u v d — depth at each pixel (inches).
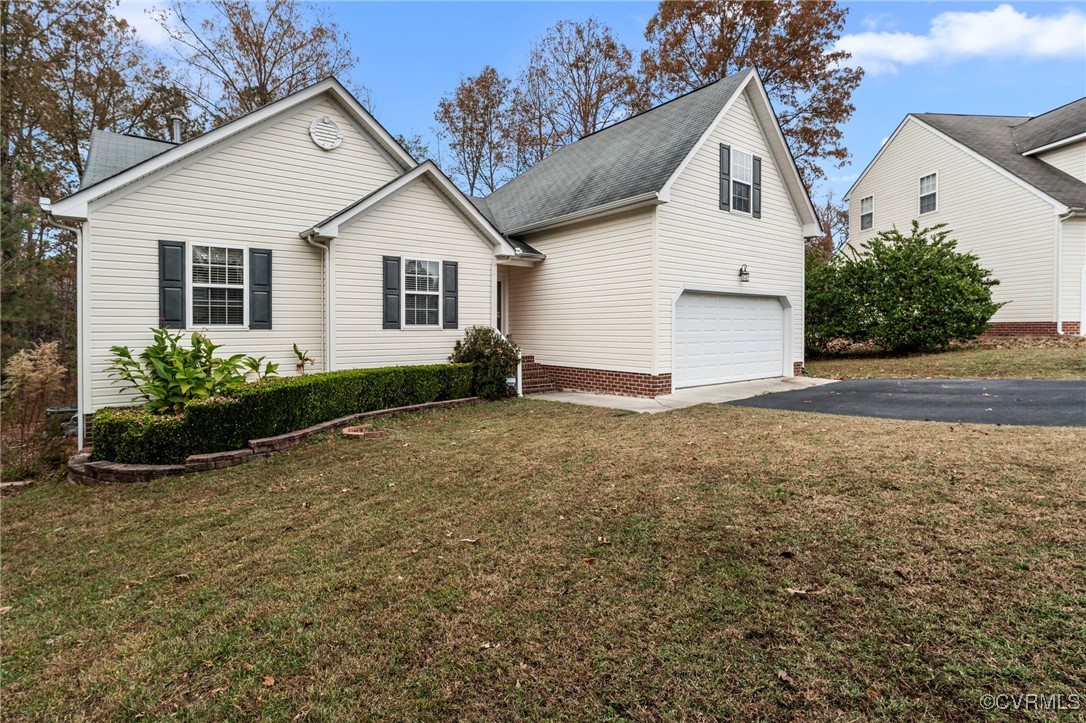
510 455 251.1
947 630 103.3
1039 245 624.1
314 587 135.6
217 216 362.6
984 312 567.8
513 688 96.7
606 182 487.2
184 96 769.6
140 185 333.7
